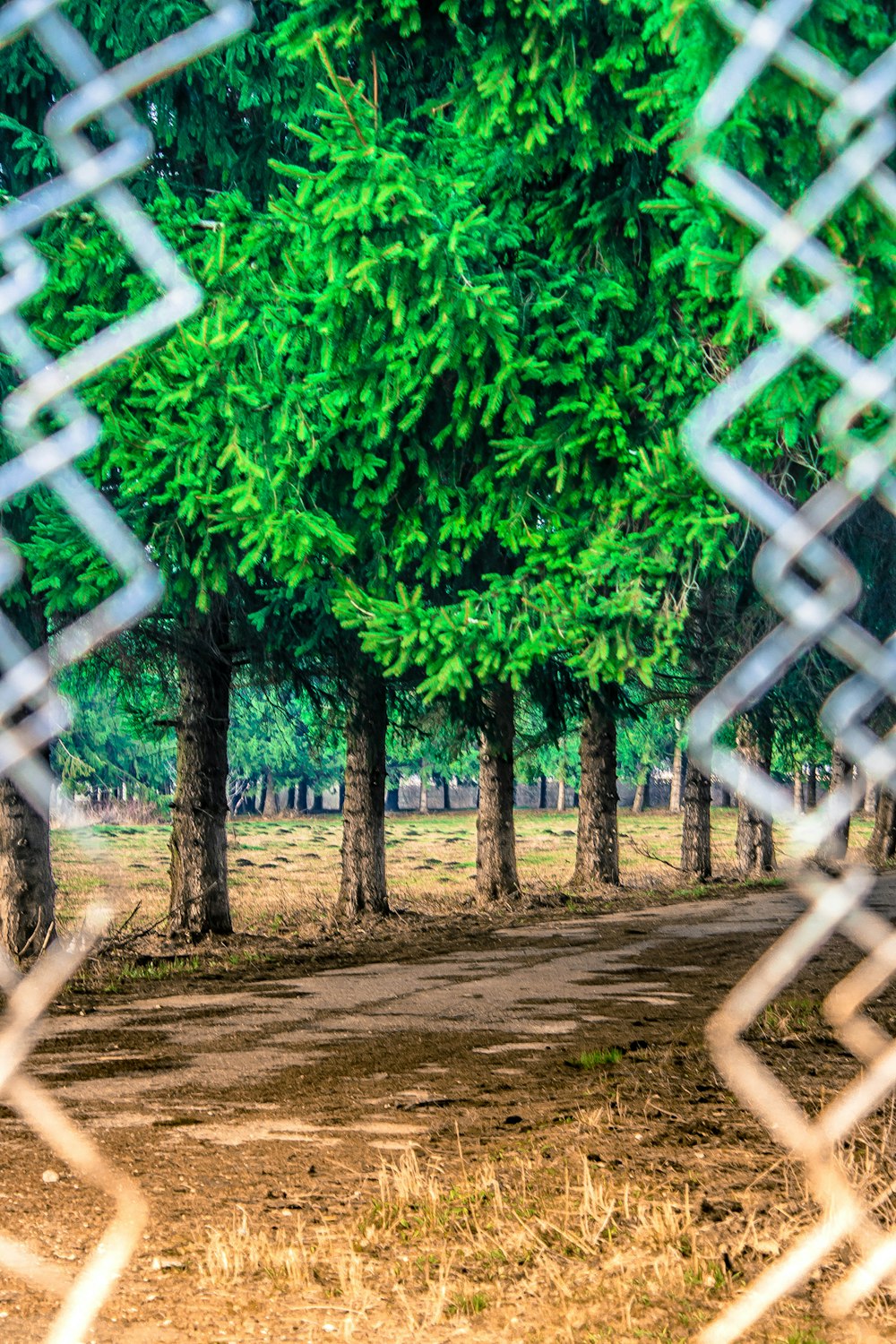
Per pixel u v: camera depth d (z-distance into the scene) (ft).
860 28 15.88
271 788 306.55
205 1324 13.76
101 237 29.73
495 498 29.40
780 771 112.98
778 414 19.94
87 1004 44.16
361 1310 14.17
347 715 68.49
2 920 54.85
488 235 27.63
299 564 28.81
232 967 54.24
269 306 27.55
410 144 29.84
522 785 357.00
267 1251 16.25
